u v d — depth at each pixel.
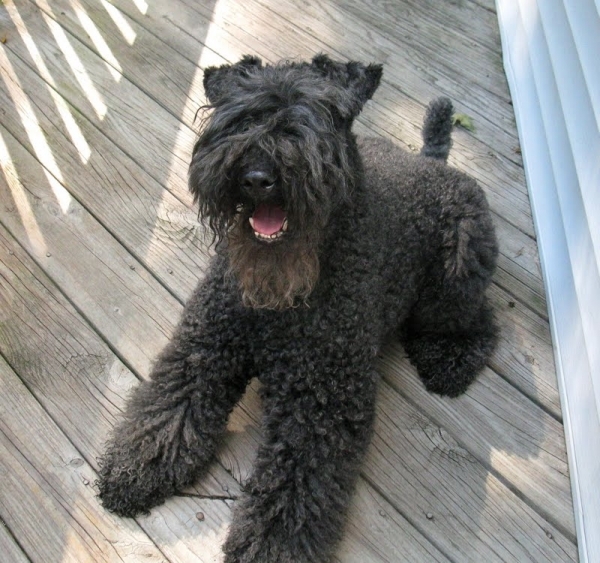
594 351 1.01
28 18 1.61
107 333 1.12
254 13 1.68
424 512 0.99
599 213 1.04
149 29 1.61
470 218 1.08
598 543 0.91
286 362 0.93
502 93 1.58
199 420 0.95
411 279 1.06
